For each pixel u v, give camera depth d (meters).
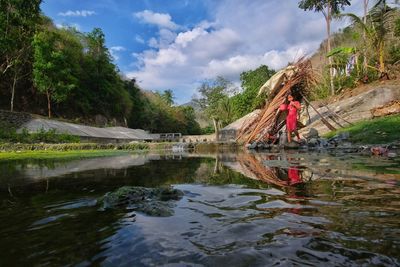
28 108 35.50
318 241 1.38
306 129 14.63
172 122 67.31
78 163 7.59
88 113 43.72
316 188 2.77
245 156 8.48
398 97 14.42
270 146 12.45
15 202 2.50
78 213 2.07
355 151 7.97
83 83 42.84
